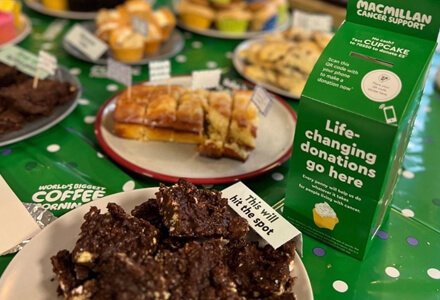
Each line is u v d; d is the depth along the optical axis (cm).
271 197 107
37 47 169
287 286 78
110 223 77
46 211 98
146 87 135
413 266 90
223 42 184
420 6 80
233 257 81
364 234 87
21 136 118
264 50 157
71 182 107
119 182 108
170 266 72
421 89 86
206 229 80
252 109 123
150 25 166
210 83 137
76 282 74
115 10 177
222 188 109
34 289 77
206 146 116
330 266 89
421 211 105
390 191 93
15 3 173
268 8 187
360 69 81
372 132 77
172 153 118
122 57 160
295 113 135
